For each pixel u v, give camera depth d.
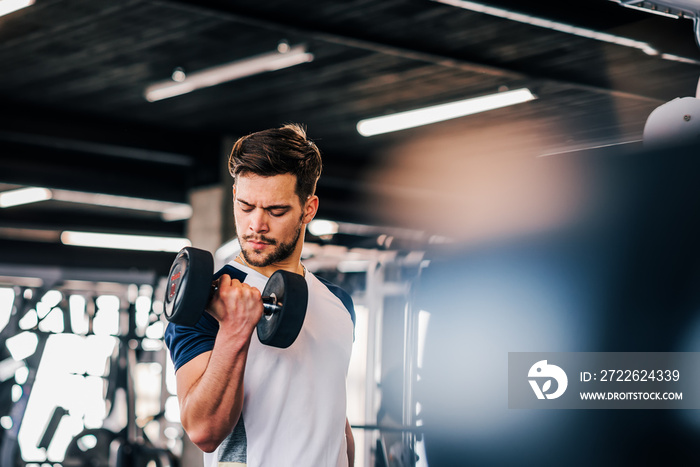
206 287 1.44
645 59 5.72
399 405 5.51
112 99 7.14
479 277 2.13
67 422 9.14
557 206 2.01
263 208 1.50
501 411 2.05
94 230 12.11
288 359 1.51
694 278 1.76
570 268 1.98
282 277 1.46
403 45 5.50
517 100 6.85
